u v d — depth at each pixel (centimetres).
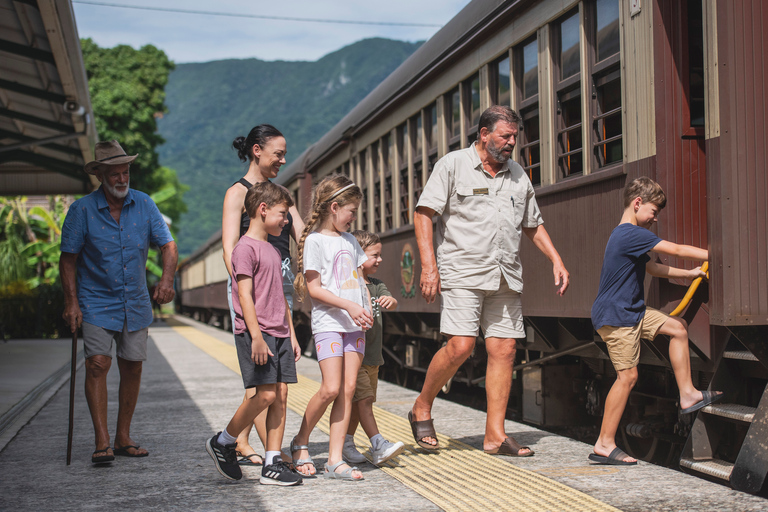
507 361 441
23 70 957
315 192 388
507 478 374
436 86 748
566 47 524
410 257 822
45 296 1981
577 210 509
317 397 379
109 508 331
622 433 554
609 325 403
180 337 1970
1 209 2553
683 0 425
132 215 454
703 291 409
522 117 584
